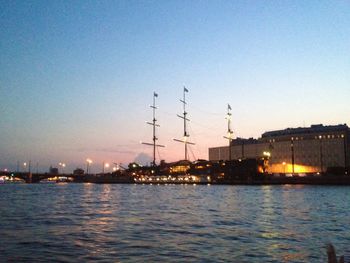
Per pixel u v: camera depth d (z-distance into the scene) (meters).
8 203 83.75
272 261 24.98
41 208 69.38
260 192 134.38
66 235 36.03
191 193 134.75
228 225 43.00
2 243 31.78
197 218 50.69
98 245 30.67
